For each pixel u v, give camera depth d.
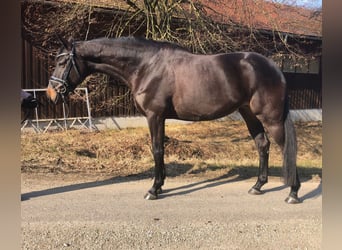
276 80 4.13
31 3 8.18
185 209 3.93
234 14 8.02
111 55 4.23
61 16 7.80
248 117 4.65
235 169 5.93
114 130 9.70
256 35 9.47
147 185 4.89
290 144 4.14
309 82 14.55
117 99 8.67
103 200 4.18
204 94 4.11
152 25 6.89
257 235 3.29
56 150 7.07
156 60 4.18
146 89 4.18
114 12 8.34
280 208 4.02
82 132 9.13
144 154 7.03
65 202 4.07
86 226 3.38
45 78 9.36
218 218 3.67
